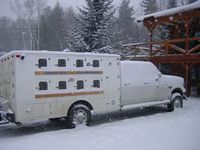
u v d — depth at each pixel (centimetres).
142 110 1241
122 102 1041
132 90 1066
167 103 1187
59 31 4581
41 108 860
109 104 1002
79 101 941
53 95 878
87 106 962
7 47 5162
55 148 713
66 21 4997
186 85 1653
